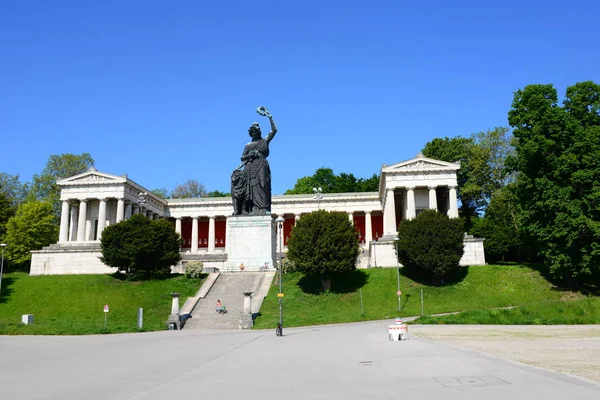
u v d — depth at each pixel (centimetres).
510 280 6700
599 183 5981
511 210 8881
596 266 5900
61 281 6812
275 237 7319
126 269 7144
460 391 1320
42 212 9650
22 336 4047
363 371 1762
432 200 9619
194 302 5616
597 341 2825
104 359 2364
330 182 14638
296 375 1716
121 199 9806
